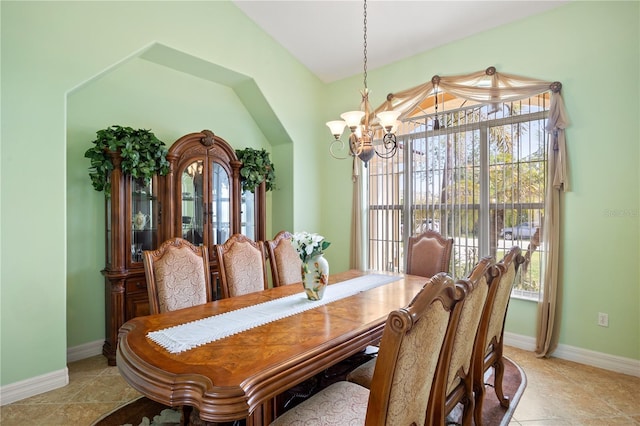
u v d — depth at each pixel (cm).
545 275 299
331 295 235
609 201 275
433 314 118
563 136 291
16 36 238
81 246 308
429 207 381
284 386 130
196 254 243
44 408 226
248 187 398
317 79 479
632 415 216
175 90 369
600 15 278
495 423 207
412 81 399
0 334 231
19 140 239
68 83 262
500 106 334
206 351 143
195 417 129
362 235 439
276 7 362
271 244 305
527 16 315
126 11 293
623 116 269
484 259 171
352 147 266
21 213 239
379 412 107
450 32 352
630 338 268
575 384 254
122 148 287
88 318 312
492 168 339
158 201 327
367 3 326
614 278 274
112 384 258
